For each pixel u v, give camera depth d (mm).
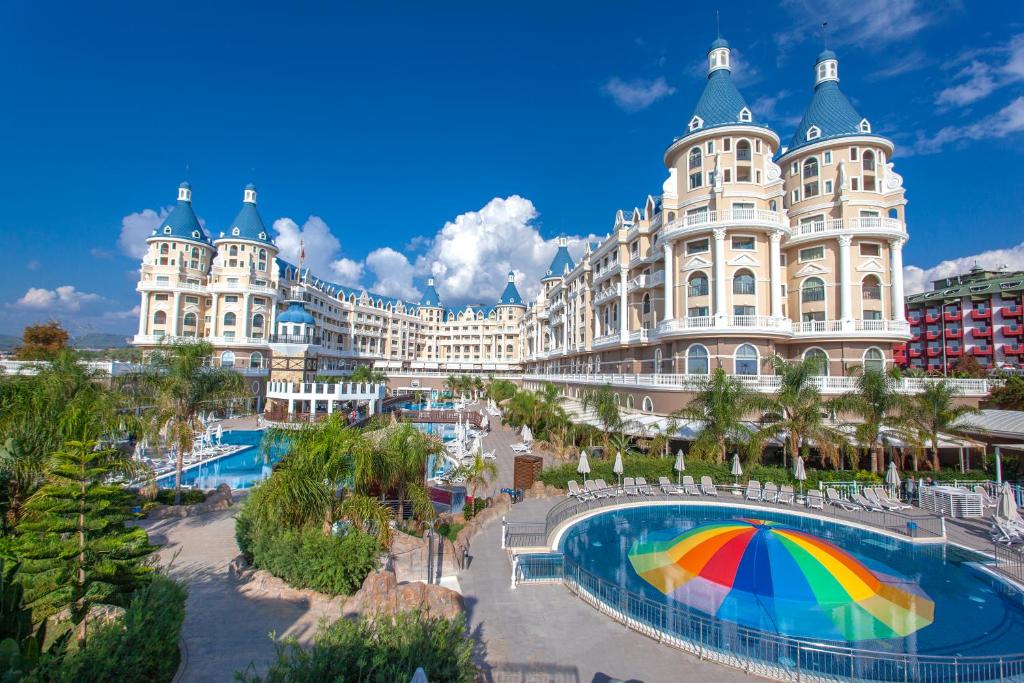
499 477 35344
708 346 43906
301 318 75562
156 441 26625
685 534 21641
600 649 13703
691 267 46406
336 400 60438
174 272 77312
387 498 22828
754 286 44938
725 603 16984
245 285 78375
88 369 31500
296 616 13930
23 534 13953
